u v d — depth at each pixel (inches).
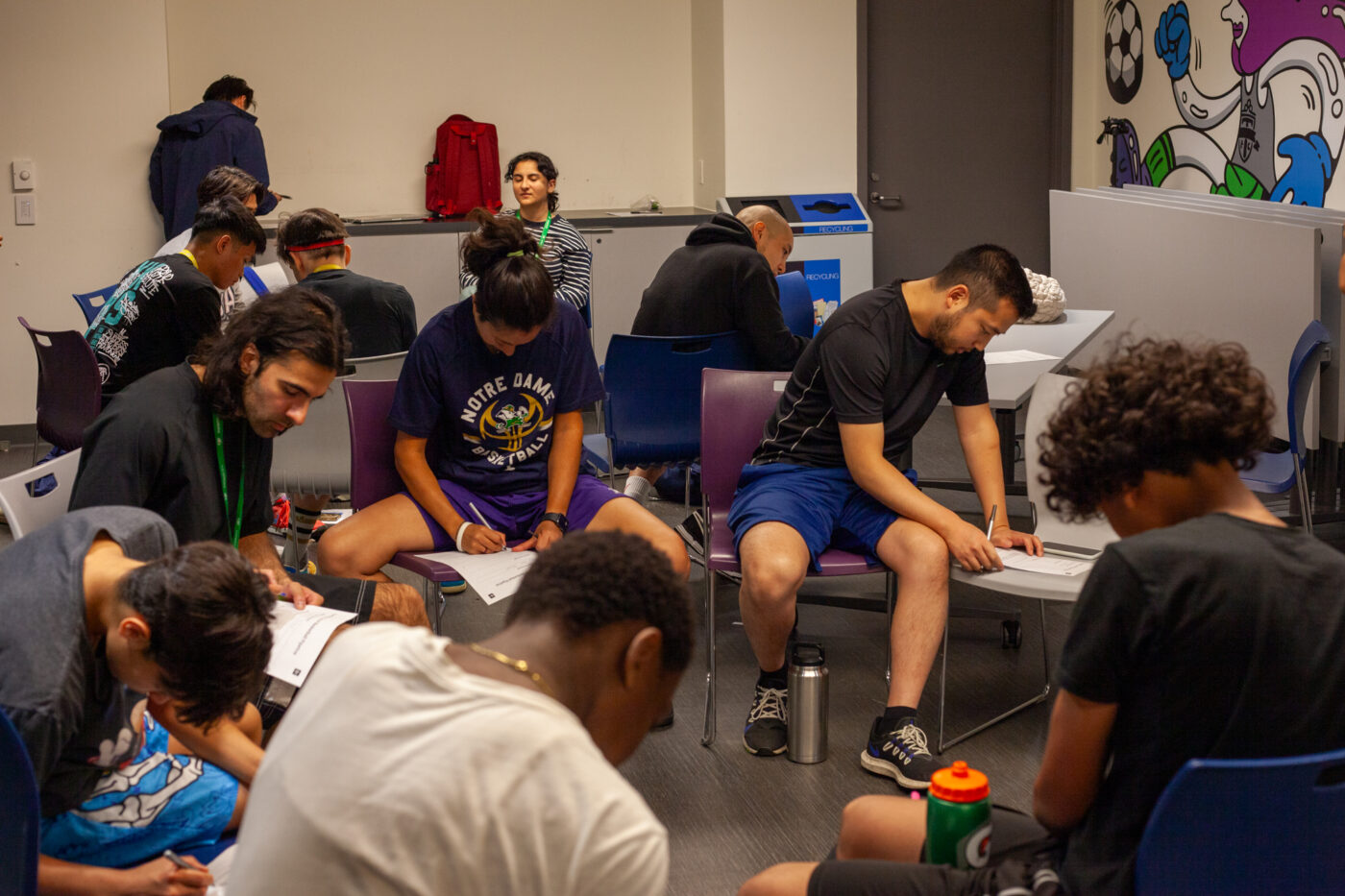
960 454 226.4
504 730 41.7
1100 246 233.5
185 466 86.7
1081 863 55.2
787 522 113.0
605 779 42.5
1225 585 50.5
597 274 260.5
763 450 124.5
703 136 282.4
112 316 141.8
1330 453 173.9
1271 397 55.5
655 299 168.2
